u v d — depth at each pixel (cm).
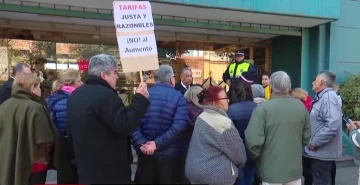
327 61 764
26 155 302
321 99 374
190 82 558
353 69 788
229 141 274
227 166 275
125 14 286
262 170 315
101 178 244
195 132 285
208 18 665
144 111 265
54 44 711
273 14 622
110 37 738
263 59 870
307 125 323
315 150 378
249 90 362
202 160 275
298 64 784
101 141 247
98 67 260
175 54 815
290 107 312
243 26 714
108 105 246
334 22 762
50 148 320
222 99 295
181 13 620
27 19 636
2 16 607
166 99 315
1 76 674
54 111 334
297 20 680
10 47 681
